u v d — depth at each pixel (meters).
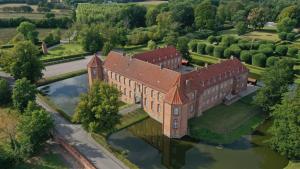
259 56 118.12
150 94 79.88
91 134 70.50
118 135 72.94
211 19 181.50
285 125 61.81
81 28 159.50
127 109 84.56
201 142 70.31
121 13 188.00
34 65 98.31
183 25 190.12
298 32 172.75
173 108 68.62
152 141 70.81
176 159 64.75
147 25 193.25
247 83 102.69
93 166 57.31
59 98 93.56
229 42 143.38
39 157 62.19
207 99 83.19
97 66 95.00
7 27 192.00
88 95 68.62
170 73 77.56
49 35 154.12
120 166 59.53
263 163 63.78
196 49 141.25
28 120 62.72
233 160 64.56
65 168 58.88
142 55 101.75
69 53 137.50
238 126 76.50
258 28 189.12
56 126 74.44
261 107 85.25
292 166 61.03
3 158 55.84
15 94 77.12
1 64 104.00
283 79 80.19
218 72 86.75
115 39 145.88
